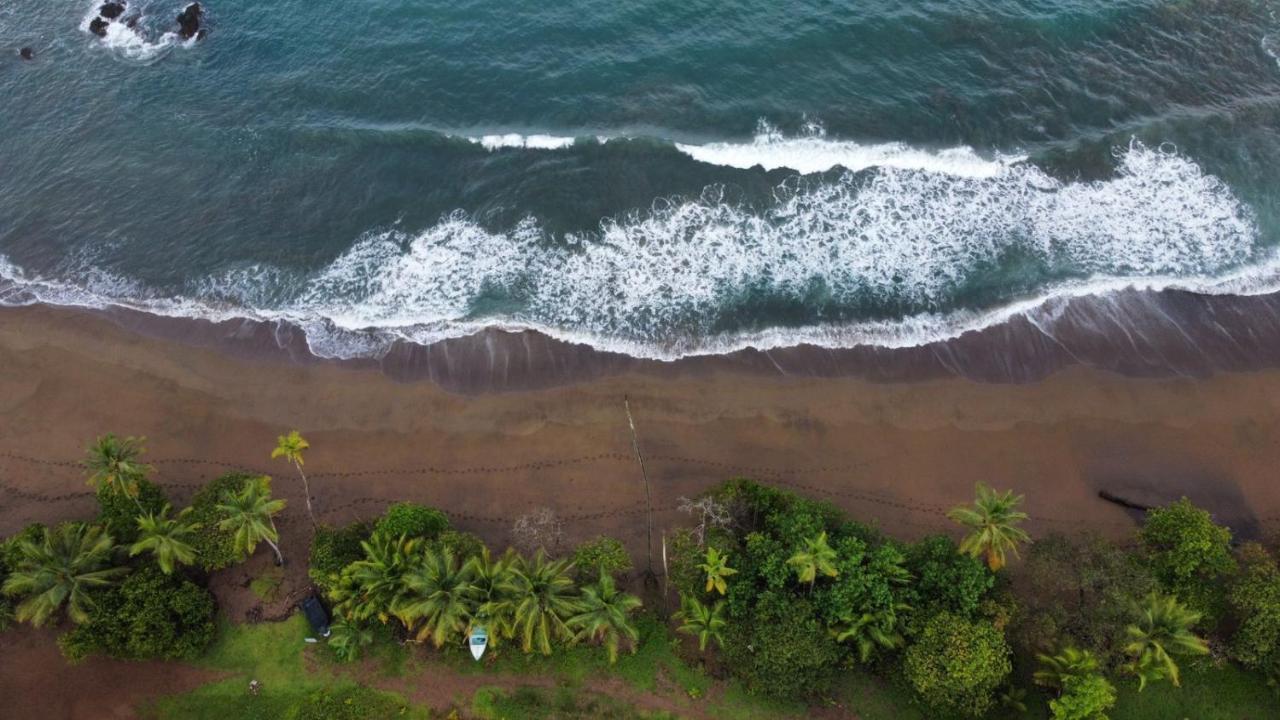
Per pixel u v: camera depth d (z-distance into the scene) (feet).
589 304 184.34
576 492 159.22
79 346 178.60
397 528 144.46
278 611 144.77
